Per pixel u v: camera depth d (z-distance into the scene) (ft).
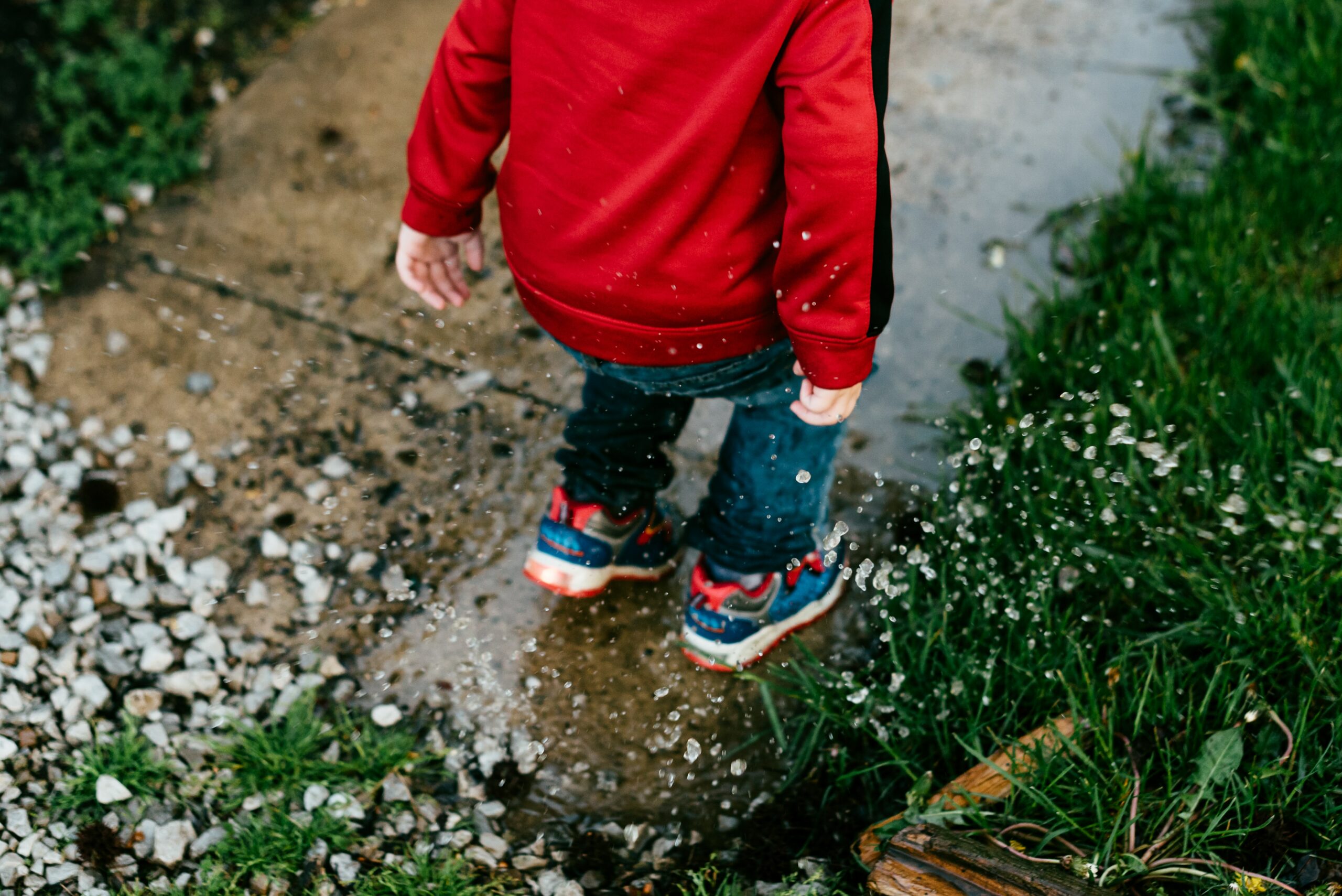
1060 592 7.01
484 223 9.66
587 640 7.23
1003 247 9.44
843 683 6.80
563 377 8.62
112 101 10.12
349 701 6.94
